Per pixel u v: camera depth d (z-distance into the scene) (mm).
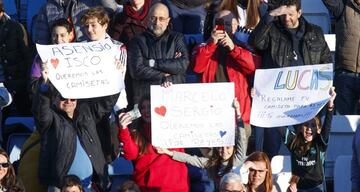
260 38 29438
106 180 28266
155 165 28016
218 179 27984
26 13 36438
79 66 27609
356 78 32219
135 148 27812
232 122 27719
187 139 27719
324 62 29969
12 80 32438
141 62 29547
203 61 29469
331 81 28156
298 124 28641
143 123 28062
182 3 32594
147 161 28016
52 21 32125
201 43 30703
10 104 32375
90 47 27797
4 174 26750
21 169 28422
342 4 32250
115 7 32531
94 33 29344
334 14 32375
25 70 32531
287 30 29672
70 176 26625
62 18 30203
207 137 27719
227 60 29688
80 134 27828
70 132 27688
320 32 29906
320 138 28562
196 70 29688
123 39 31703
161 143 27703
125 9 31812
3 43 32344
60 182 27531
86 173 27766
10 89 32406
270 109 28250
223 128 27719
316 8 35531
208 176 28094
